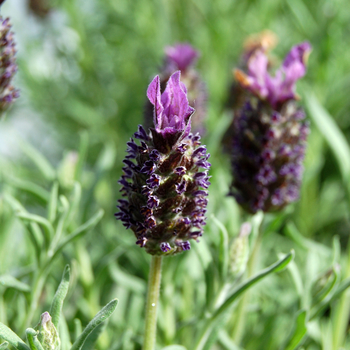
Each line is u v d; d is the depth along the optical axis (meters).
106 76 0.82
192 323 0.41
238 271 0.39
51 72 0.80
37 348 0.34
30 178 0.63
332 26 0.63
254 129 0.41
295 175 0.41
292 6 0.66
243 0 0.79
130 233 0.56
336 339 0.42
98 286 0.44
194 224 0.35
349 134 0.74
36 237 0.40
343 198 0.69
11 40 0.38
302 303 0.40
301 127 0.41
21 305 0.42
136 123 0.76
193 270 0.46
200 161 0.35
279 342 0.44
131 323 0.44
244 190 0.41
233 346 0.41
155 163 0.34
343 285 0.40
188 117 0.34
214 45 0.72
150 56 0.79
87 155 0.77
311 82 0.69
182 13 0.80
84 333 0.35
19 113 0.80
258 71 0.41
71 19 0.73
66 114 0.78
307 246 0.44
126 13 0.77
